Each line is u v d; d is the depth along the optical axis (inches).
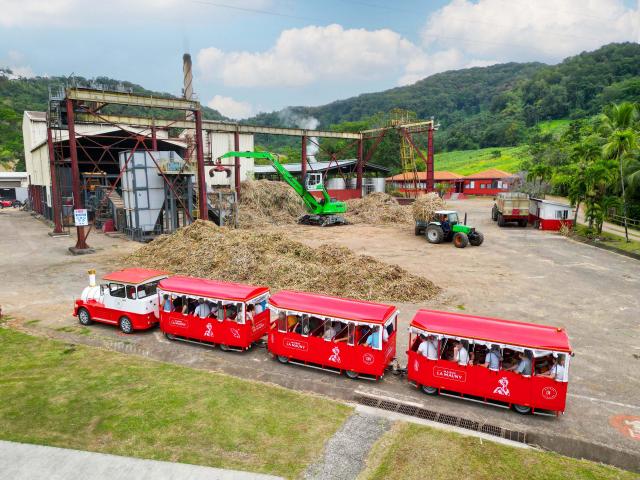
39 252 1389.0
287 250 1096.2
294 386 552.1
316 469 390.9
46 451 414.9
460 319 530.0
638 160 1782.7
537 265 1174.3
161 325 687.7
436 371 515.8
